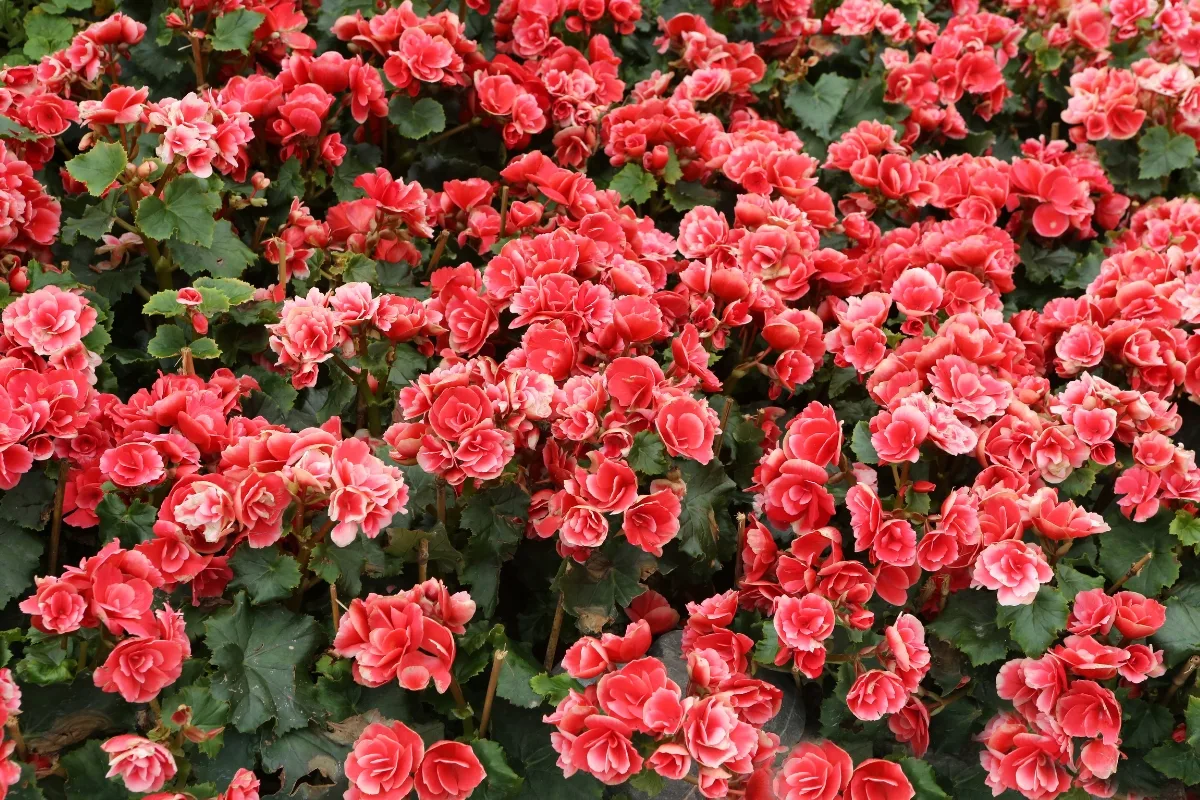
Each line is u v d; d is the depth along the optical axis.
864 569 1.58
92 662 1.54
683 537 1.66
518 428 1.58
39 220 1.74
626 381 1.60
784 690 1.65
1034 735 1.57
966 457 1.70
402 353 1.76
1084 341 1.76
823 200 1.90
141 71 1.99
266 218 1.85
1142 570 1.66
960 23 2.23
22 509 1.60
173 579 1.53
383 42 1.92
